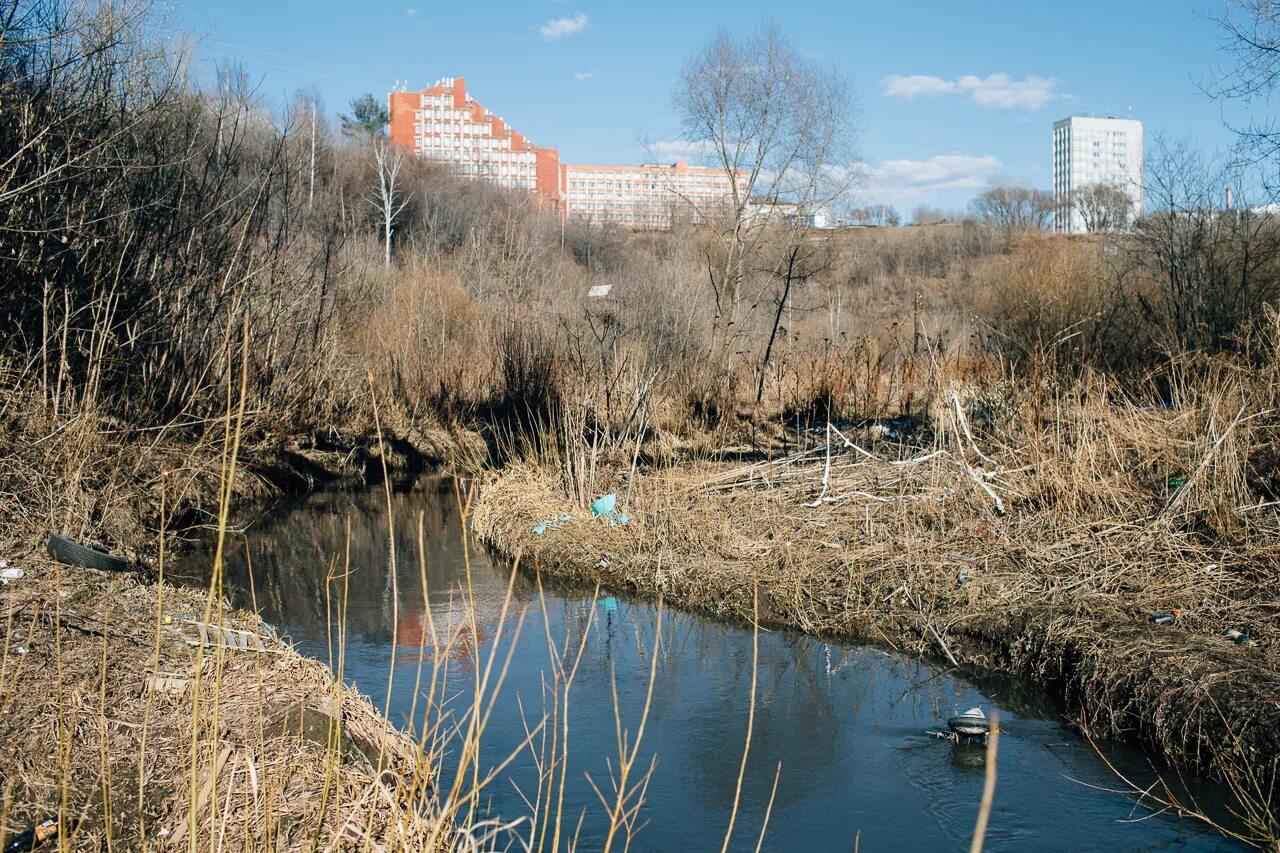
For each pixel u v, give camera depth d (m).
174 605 6.70
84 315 9.87
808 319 25.16
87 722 4.67
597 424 12.41
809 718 6.02
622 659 7.04
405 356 18.14
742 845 4.56
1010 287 19.47
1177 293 15.42
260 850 3.77
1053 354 10.64
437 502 13.31
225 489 3.16
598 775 5.25
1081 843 4.56
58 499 8.09
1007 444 9.62
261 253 14.18
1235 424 7.38
